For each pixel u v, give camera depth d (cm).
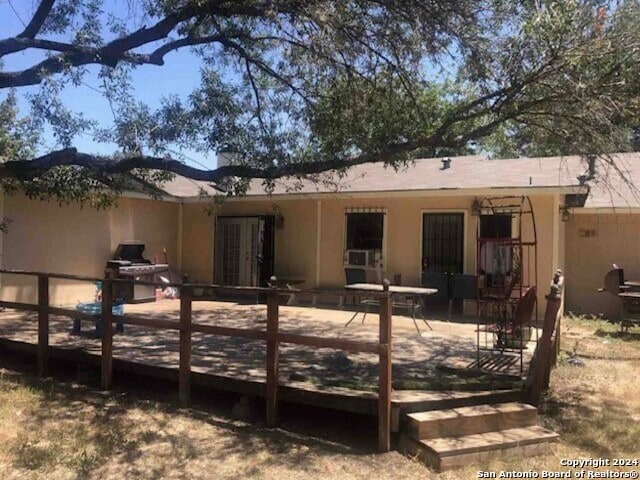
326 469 436
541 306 1046
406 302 1095
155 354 693
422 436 460
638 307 1024
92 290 1232
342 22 651
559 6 524
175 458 458
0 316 1013
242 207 1395
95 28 746
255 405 575
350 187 1221
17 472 432
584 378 683
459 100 772
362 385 541
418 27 629
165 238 1441
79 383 680
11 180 799
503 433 481
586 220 1203
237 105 814
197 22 732
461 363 641
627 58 538
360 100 737
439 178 1202
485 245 872
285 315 1074
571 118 587
